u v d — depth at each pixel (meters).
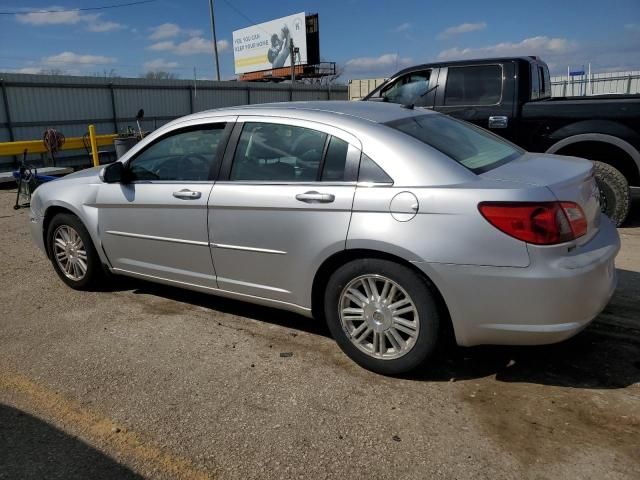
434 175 3.06
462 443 2.68
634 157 6.07
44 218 5.02
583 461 2.52
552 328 2.86
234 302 4.61
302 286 3.51
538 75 7.20
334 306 3.40
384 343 3.27
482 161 3.35
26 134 18.62
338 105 3.89
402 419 2.88
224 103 26.67
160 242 4.18
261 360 3.57
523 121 6.66
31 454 2.69
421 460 2.56
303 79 46.47
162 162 4.22
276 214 3.50
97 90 20.94
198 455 2.64
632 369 3.32
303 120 3.57
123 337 3.97
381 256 3.16
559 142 6.44
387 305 3.20
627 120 6.06
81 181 4.75
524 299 2.84
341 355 3.62
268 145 3.68
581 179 3.15
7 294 4.95
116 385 3.30
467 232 2.89
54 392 3.24
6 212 8.97
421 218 2.99
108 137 16.34
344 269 3.29
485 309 2.92
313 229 3.35
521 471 2.47
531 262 2.81
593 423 2.80
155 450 2.69
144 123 23.00
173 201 4.02
